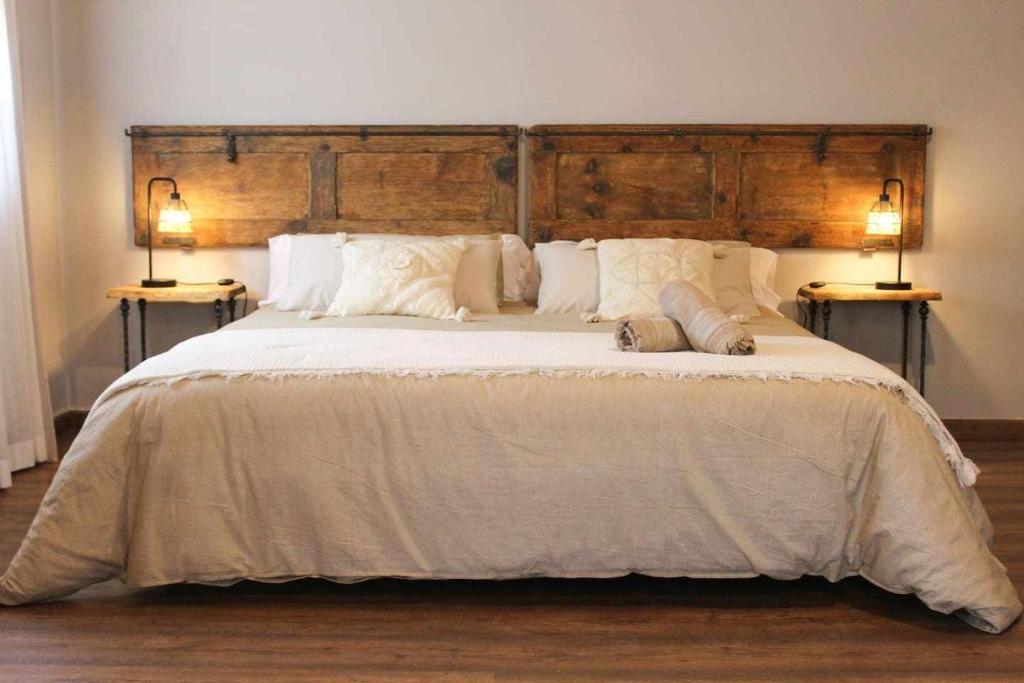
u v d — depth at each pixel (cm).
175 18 467
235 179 471
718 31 466
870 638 258
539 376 281
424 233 473
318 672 238
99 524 271
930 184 471
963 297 475
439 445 272
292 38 468
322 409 274
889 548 266
